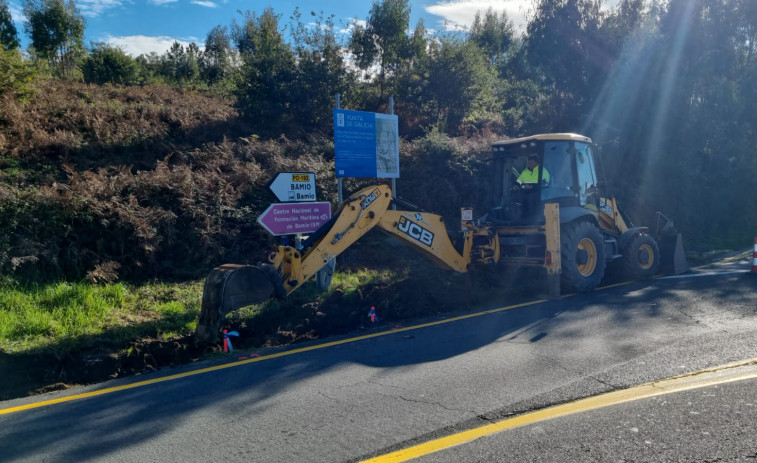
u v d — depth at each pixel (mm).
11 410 5020
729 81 19391
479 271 9781
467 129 19250
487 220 9961
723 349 5852
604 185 10414
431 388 5070
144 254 9375
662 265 11156
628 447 3742
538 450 3752
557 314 7859
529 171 9531
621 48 18734
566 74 19531
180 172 11117
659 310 7785
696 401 4457
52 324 7035
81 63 23875
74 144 12023
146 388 5508
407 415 4461
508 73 22875
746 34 20125
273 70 16172
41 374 6074
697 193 18359
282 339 7344
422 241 8672
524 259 9320
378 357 6191
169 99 17000
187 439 4188
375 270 10492
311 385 5316
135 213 9711
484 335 6941
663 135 18672
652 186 17859
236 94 16594
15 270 8289
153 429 4410
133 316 7758
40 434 4402
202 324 6645
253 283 6660
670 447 3715
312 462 3727
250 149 13195
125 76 22828
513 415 4375
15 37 25234
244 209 11102
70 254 8852
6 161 10836
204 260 9977
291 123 16094
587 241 9523
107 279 8719
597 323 7227
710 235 17344
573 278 9125
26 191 9477
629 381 5012
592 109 19078
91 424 4582
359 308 8203
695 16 18672
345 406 4715
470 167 14961
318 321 7758
